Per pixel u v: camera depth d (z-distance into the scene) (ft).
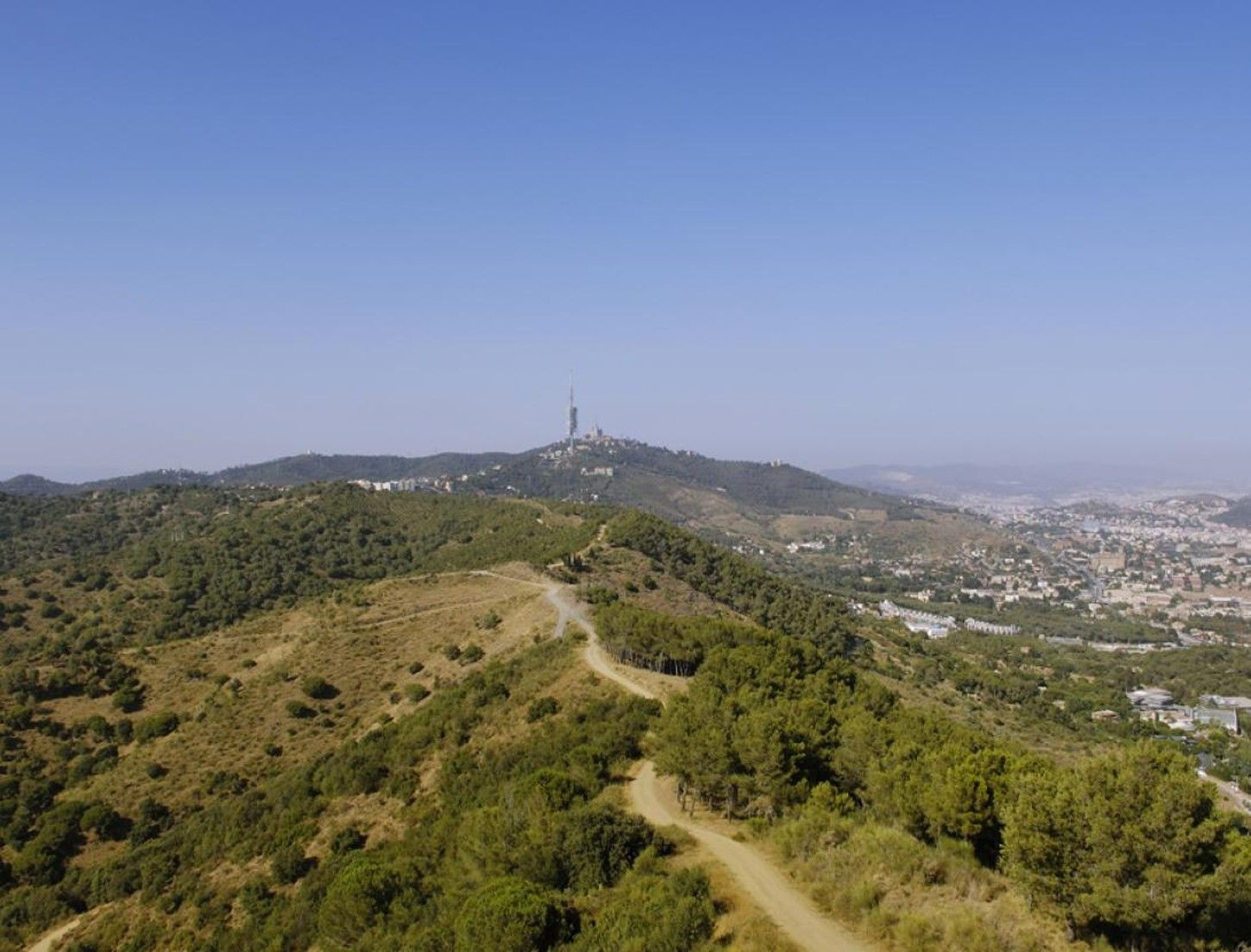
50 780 254.68
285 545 514.68
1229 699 500.74
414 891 121.39
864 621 577.84
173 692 310.86
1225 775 334.24
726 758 126.82
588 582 389.80
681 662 238.07
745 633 248.93
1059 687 498.28
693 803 135.44
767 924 87.45
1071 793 79.77
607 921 89.71
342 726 268.62
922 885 90.53
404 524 595.88
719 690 170.60
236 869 180.65
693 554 502.38
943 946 78.95
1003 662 570.05
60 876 212.84
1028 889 80.38
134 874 197.16
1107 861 75.05
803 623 422.82
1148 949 75.66
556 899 95.20
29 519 614.75
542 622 303.07
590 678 219.61
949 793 102.53
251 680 305.73
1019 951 75.61
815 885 95.66
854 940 84.64
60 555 545.44
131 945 166.81
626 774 153.58
